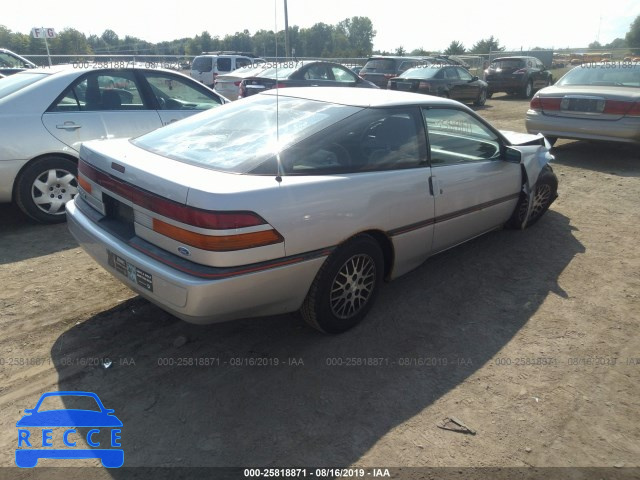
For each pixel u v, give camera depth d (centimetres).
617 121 748
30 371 283
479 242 482
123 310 351
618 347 320
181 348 310
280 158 280
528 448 238
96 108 519
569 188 664
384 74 1714
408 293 383
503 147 429
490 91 1916
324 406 262
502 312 359
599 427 253
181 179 256
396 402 266
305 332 330
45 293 369
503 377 288
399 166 333
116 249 280
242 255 249
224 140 309
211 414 255
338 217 288
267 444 237
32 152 472
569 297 380
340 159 302
